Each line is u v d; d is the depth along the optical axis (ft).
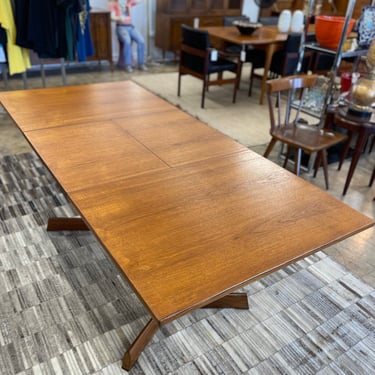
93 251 6.35
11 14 10.21
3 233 6.62
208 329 5.14
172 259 3.32
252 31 13.50
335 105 8.45
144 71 17.52
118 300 5.46
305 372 4.66
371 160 10.28
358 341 5.11
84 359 4.62
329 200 4.41
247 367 4.67
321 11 18.29
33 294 5.47
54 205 7.44
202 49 12.40
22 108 6.45
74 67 17.49
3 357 4.57
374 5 9.45
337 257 6.63
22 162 8.98
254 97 14.94
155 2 18.04
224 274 3.19
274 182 4.71
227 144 5.63
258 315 5.41
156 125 6.12
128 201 4.10
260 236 3.71
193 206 4.10
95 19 15.31
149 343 4.87
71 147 5.18
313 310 5.55
